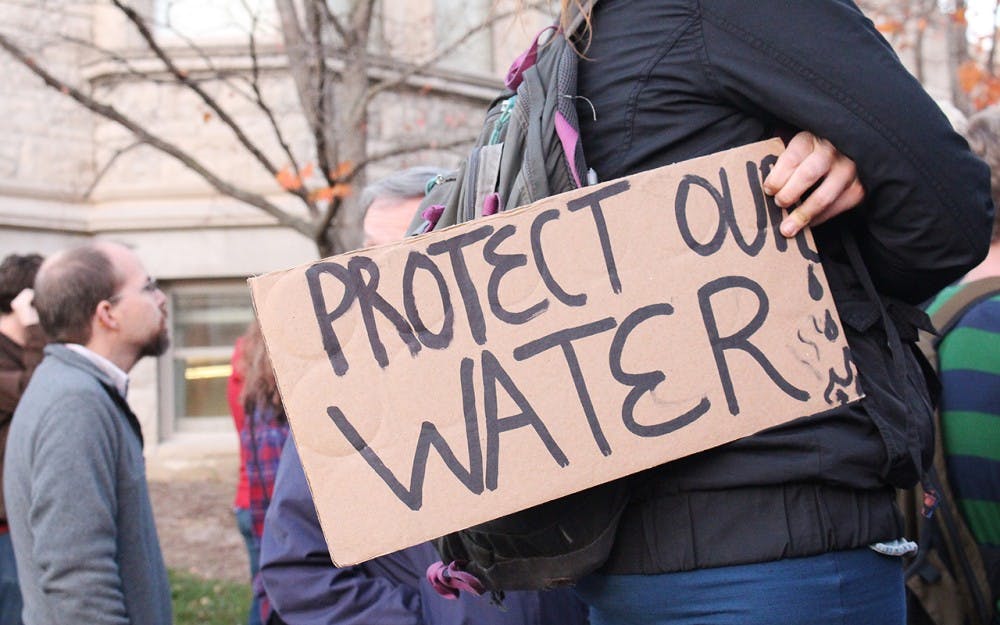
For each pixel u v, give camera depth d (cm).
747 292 132
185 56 826
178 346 927
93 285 273
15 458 254
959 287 227
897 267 137
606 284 131
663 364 130
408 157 787
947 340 221
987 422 211
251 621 413
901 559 138
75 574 241
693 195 133
